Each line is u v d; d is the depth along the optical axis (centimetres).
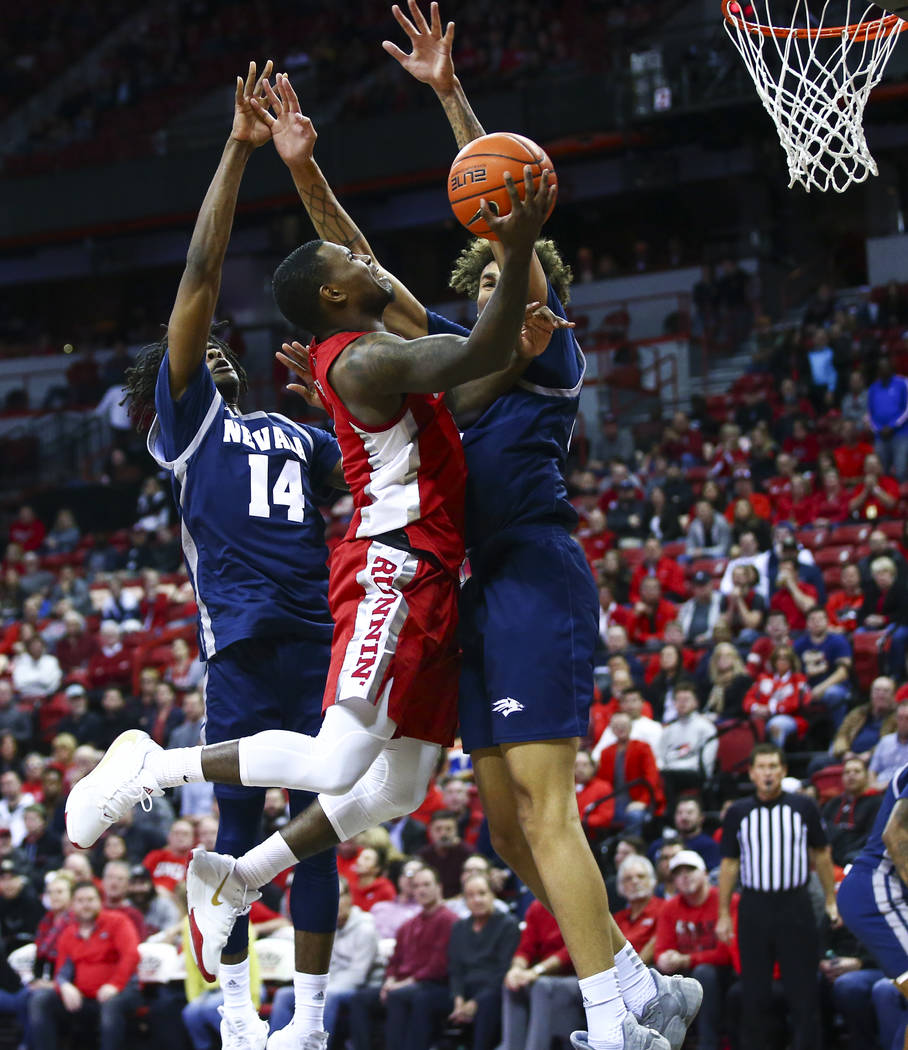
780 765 954
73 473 2836
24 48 3547
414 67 465
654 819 1138
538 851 410
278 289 425
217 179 461
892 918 712
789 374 2262
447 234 3069
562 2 2908
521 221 358
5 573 2347
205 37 3331
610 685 1423
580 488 2081
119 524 2602
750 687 1316
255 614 465
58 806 1405
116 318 3353
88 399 2948
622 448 2289
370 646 399
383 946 1110
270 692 472
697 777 1191
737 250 2705
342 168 2828
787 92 603
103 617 2034
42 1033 1126
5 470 2867
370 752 399
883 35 592
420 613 407
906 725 1070
